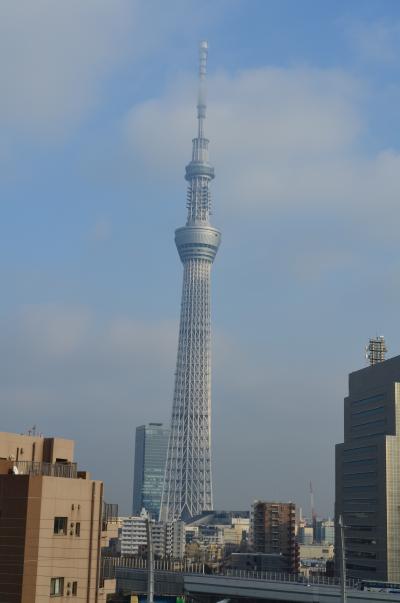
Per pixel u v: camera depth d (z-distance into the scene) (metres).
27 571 75.56
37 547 76.00
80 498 80.81
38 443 92.38
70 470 87.62
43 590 76.06
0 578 76.06
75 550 79.69
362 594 195.75
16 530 76.50
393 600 192.00
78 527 80.38
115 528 97.44
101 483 83.31
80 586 79.75
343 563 83.06
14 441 90.00
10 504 77.25
